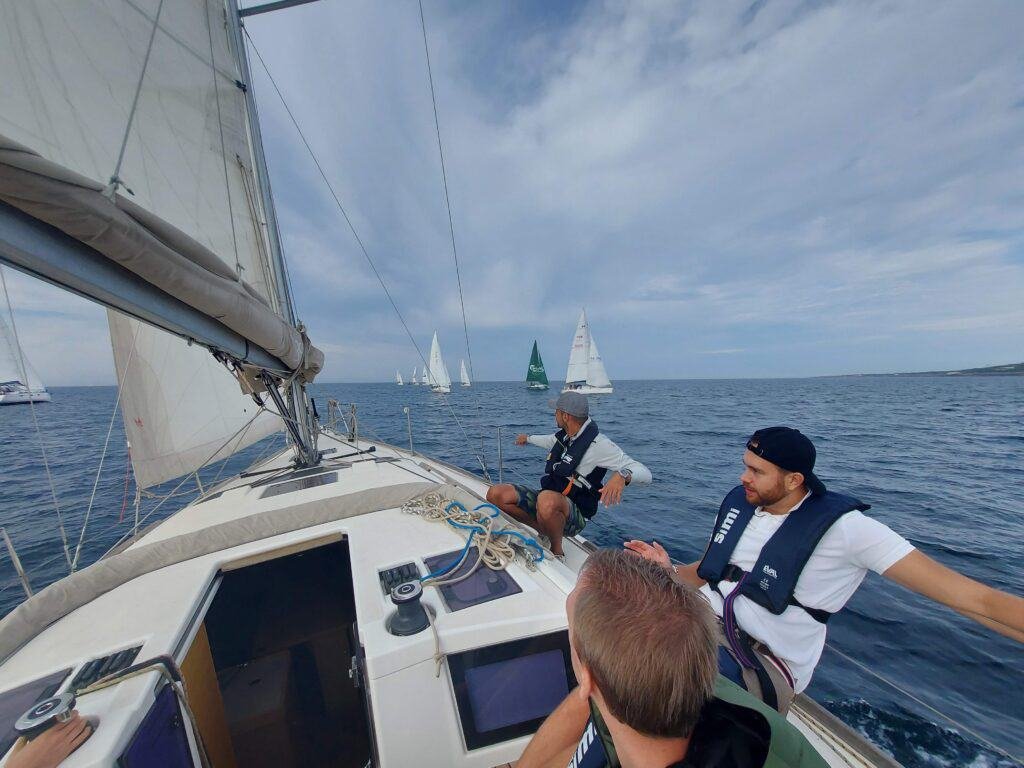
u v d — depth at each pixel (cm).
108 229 103
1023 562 476
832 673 300
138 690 97
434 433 1359
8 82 158
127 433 338
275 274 366
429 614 124
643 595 55
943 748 241
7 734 90
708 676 52
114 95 214
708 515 598
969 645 324
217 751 140
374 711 107
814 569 121
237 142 340
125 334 337
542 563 149
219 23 317
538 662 120
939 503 680
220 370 436
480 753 111
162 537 221
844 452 1139
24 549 511
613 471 236
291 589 214
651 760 58
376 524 196
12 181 82
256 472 358
